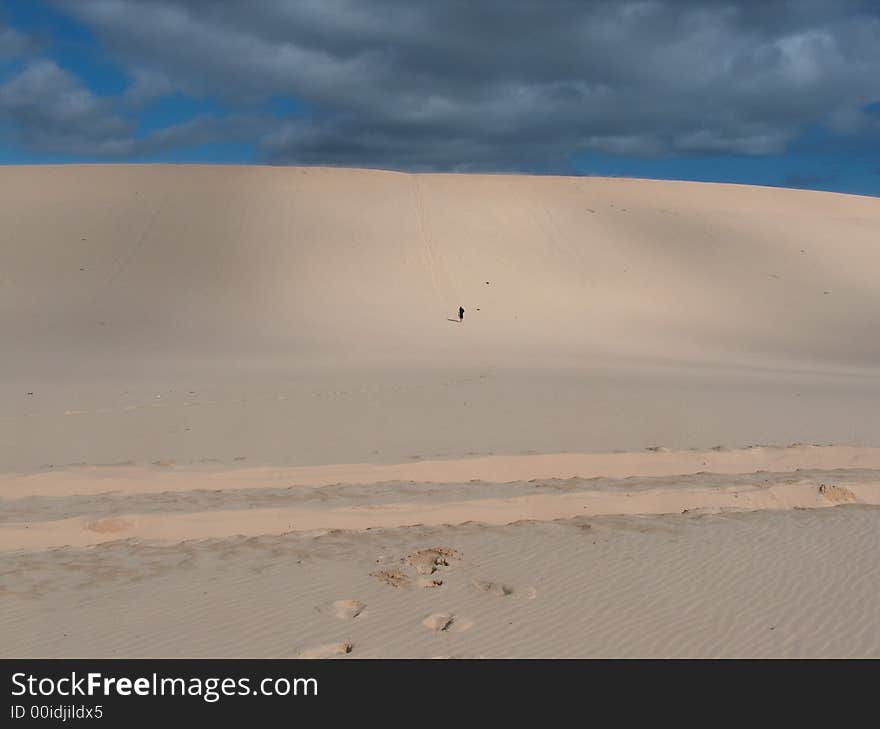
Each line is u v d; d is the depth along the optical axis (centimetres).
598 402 1830
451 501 1033
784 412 1795
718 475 1225
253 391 1938
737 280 4262
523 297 3869
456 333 3319
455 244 4328
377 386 2027
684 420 1653
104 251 3878
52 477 1093
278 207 4541
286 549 848
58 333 2984
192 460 1230
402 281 3884
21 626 641
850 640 640
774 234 4850
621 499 1069
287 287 3719
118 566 789
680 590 743
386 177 5362
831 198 5806
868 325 3788
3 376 2227
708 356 3206
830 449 1383
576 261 4322
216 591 724
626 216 4969
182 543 872
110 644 614
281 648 611
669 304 3953
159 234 4112
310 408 1700
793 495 1117
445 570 791
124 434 1422
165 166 5288
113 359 2617
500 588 738
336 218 4459
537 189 5384
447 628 652
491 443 1391
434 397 1862
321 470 1177
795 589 749
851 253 4650
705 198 5481
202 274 3762
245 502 1016
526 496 1059
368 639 629
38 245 3856
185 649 608
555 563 812
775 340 3584
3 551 840
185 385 2052
